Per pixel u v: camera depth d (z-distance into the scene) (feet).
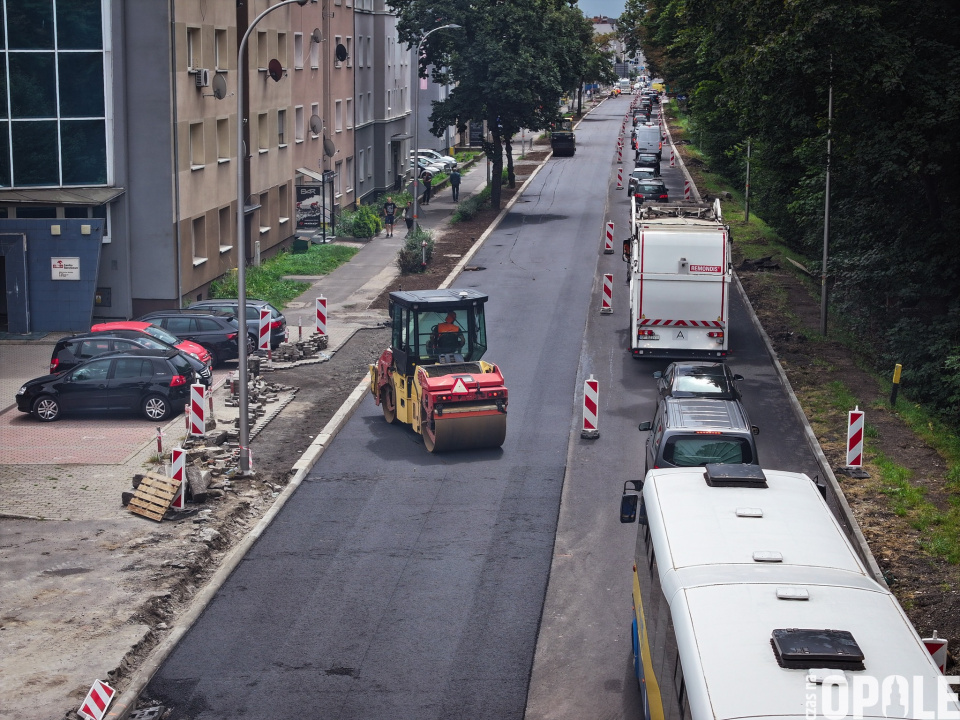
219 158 130.82
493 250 157.48
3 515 60.34
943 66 86.43
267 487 65.57
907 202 104.83
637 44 506.89
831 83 88.84
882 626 27.50
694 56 160.45
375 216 175.22
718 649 26.78
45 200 109.19
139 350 85.10
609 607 49.52
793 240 154.81
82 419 82.28
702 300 92.17
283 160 160.04
